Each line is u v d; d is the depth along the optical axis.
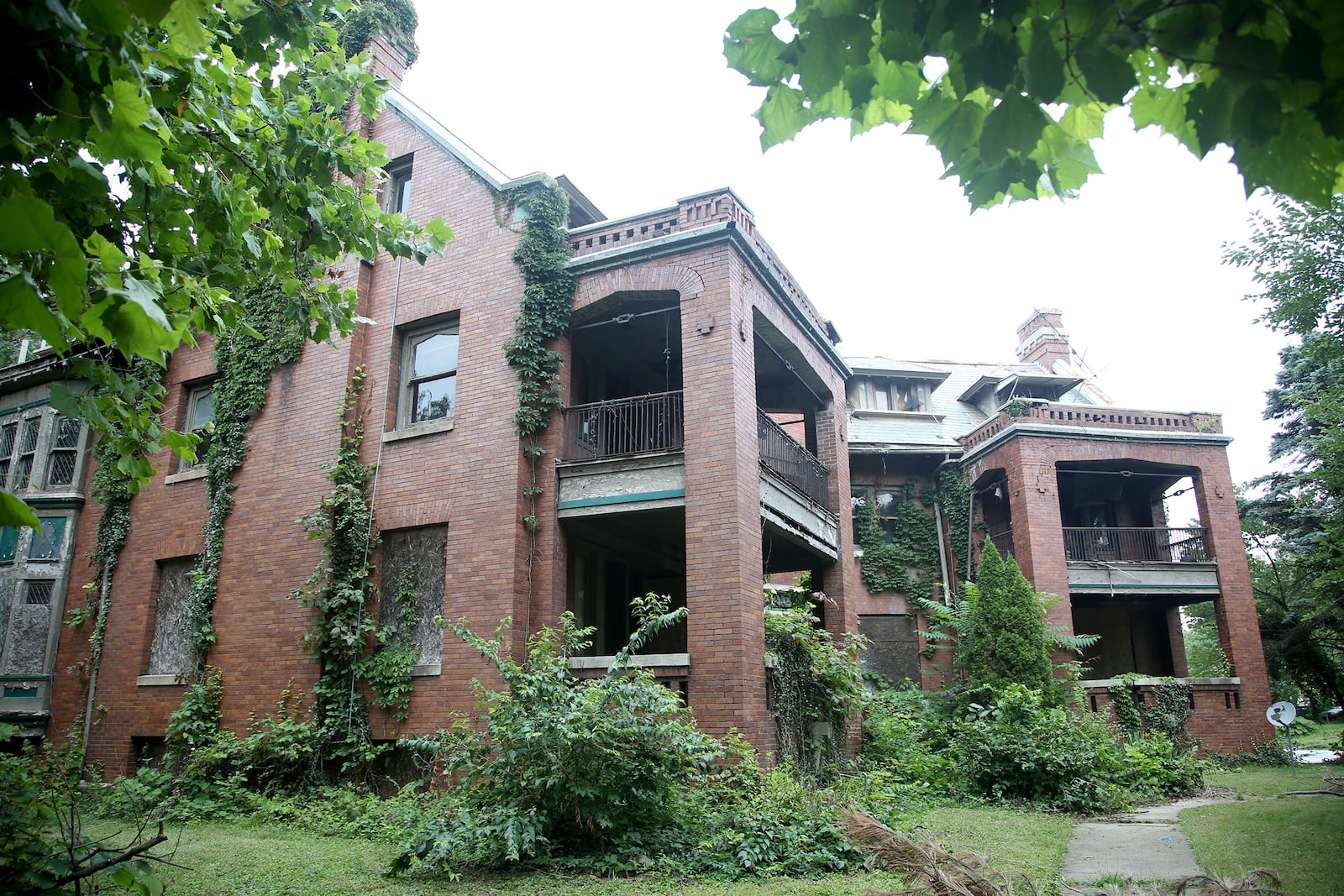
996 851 8.60
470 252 13.54
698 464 11.35
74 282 2.90
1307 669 25.56
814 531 14.55
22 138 3.41
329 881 7.39
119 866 4.48
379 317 14.04
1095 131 3.26
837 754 13.65
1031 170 3.34
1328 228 14.18
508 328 12.84
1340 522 17.36
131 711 14.04
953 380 28.08
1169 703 18.86
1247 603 19.95
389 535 12.98
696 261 12.16
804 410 17.03
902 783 13.81
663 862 7.63
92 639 14.87
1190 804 12.77
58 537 15.93
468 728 9.06
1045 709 15.74
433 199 14.24
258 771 12.12
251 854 8.58
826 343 15.77
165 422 15.40
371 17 15.93
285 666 12.62
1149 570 20.16
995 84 2.93
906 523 23.09
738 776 9.33
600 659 11.16
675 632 15.44
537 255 12.91
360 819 10.15
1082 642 18.06
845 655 13.67
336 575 12.58
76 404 5.19
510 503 11.99
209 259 6.53
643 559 15.21
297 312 7.59
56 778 10.02
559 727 7.62
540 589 11.85
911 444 22.91
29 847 4.52
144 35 4.18
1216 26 2.68
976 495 22.91
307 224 7.32
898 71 3.22
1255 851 8.29
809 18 3.06
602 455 12.73
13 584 15.72
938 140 3.28
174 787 12.11
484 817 7.81
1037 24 2.79
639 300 12.70
